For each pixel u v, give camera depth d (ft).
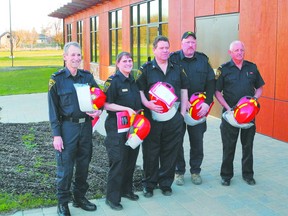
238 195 15.80
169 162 15.70
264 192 16.10
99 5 61.16
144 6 44.27
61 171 13.57
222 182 16.89
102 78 61.57
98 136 25.20
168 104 14.55
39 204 14.65
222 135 16.79
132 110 14.19
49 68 98.68
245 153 16.96
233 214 14.10
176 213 14.19
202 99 16.26
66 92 13.34
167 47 14.94
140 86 15.17
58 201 13.84
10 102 42.29
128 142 14.01
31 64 118.42
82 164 14.05
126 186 15.30
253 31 26.08
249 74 16.37
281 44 23.80
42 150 21.89
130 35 48.32
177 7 35.60
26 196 15.24
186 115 16.28
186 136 25.77
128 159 14.90
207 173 18.48
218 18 29.73
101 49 61.26
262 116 25.71
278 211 14.34
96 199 15.33
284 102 23.84
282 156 21.11
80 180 14.28
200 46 32.30
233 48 16.08
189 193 16.03
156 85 14.78
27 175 17.54
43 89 54.49
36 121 31.40
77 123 13.57
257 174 18.26
